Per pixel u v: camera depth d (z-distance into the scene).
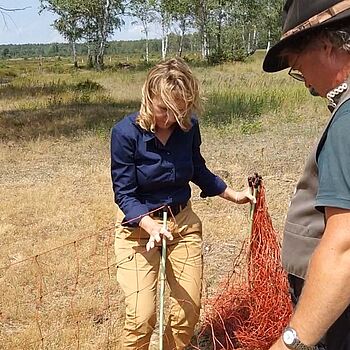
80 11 51.00
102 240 5.94
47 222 6.55
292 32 1.65
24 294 4.71
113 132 3.08
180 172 3.13
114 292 4.75
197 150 3.34
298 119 13.46
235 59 46.84
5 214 6.82
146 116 2.95
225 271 5.12
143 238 3.19
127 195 3.11
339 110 1.53
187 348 3.82
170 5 51.53
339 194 1.46
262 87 19.61
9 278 4.96
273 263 3.65
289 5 1.70
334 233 1.46
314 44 1.64
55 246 5.71
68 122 14.27
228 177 8.34
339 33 1.58
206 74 30.03
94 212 6.86
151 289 3.16
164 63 2.93
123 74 35.84
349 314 1.70
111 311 4.42
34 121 14.41
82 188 8.09
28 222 6.59
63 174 9.01
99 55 50.25
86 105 18.38
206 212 6.80
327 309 1.45
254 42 59.44
